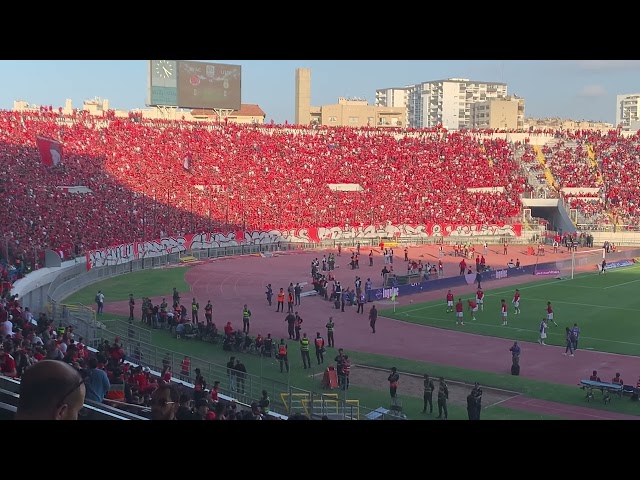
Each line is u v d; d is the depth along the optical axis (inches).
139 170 3070.9
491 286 2267.5
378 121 6712.6
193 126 3629.4
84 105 4933.6
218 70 3890.3
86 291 2044.8
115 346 920.3
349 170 3703.3
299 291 1932.8
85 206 2549.2
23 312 1115.9
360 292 1866.4
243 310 1707.7
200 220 2952.8
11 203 2292.1
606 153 3981.3
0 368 585.3
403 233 3393.2
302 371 1261.1
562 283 2320.4
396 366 1300.4
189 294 2071.9
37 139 2546.8
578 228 3469.5
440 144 4003.4
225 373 1166.3
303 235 3211.1
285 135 3806.6
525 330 1627.7
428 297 2073.1
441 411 989.2
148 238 2608.3
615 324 1678.2
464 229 3452.3
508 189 3730.3
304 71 6624.0
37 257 1910.7
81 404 167.9
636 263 2844.5
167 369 943.0
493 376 1219.9
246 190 3314.5
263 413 736.3
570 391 1128.2
